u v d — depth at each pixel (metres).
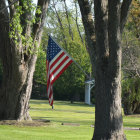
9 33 30.69
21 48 33.03
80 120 49.59
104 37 20.47
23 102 35.31
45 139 24.56
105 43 20.47
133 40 68.25
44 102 111.94
